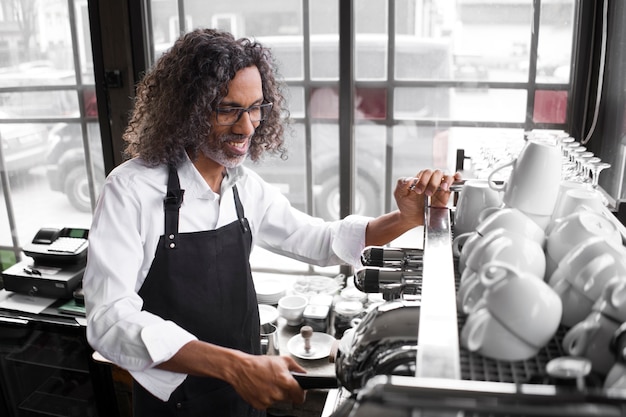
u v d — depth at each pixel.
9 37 2.79
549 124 2.39
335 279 2.68
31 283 2.55
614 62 1.98
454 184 1.27
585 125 2.25
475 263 0.74
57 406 2.69
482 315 0.63
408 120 2.53
